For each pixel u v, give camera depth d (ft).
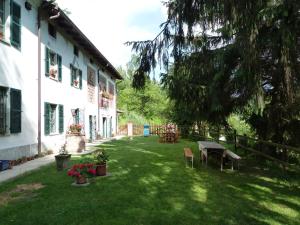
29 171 27.37
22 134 34.50
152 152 45.47
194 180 25.04
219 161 34.68
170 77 28.99
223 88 28.27
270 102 29.07
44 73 41.11
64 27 47.29
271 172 28.86
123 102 142.72
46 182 23.25
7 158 30.73
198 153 44.42
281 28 18.67
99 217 15.62
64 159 28.60
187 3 19.08
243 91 26.32
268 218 15.90
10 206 17.35
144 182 23.91
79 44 57.77
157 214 16.17
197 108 31.96
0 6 31.45
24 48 35.32
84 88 62.54
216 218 15.72
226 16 16.93
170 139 67.46
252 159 36.86
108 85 89.56
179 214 16.22
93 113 70.23
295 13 17.20
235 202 18.66
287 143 29.63
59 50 47.39
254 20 16.92
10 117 31.30
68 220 15.17
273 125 29.40
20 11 34.01
